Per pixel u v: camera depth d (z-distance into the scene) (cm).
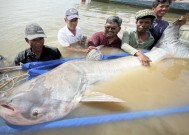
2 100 83
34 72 117
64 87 94
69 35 176
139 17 155
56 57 146
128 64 124
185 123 90
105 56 140
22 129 81
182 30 180
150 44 165
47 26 236
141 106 97
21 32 213
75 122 83
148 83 113
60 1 385
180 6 352
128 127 86
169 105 99
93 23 256
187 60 144
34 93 87
